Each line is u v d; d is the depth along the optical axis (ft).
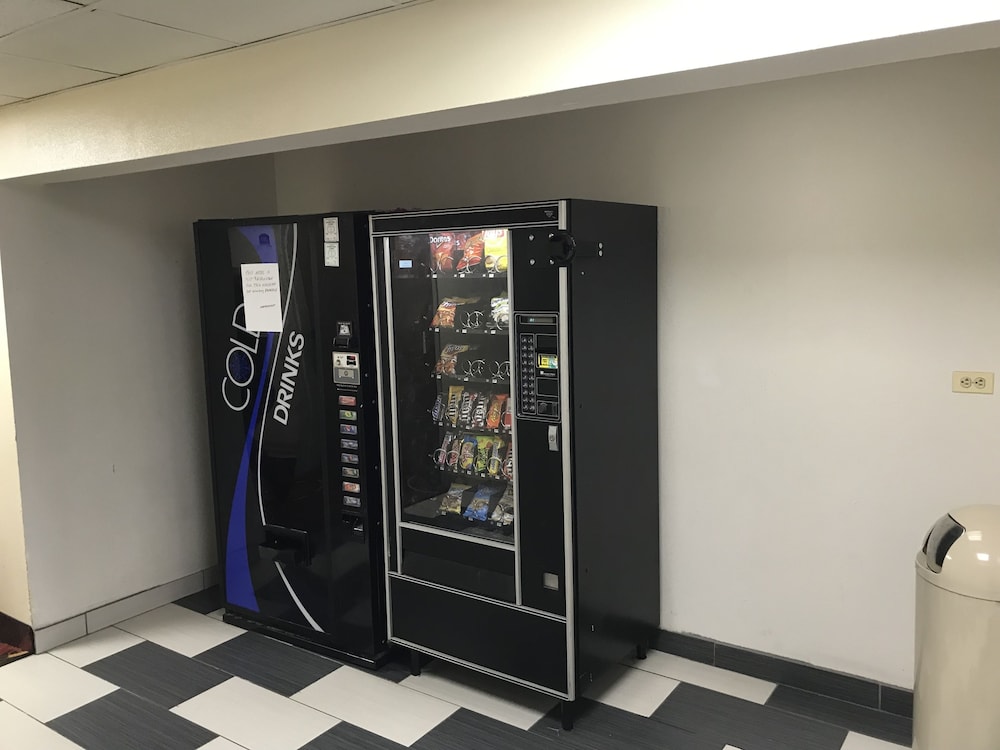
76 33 6.84
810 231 8.50
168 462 11.90
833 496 8.70
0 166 9.84
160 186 11.50
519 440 8.46
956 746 6.66
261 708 9.12
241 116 7.64
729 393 9.23
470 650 9.16
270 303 10.09
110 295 11.02
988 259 7.57
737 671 9.57
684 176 9.21
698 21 5.24
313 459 10.02
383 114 6.75
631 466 9.25
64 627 10.74
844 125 8.18
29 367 10.22
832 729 8.41
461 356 9.52
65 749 8.41
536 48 5.93
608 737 8.40
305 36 7.09
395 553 9.61
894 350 8.16
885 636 8.59
